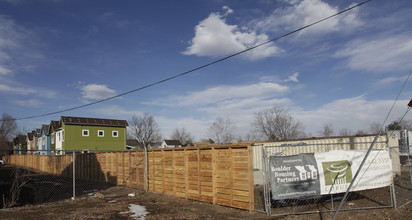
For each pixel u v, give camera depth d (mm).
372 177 8914
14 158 36219
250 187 9016
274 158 8266
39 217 8719
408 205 9070
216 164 10305
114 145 42281
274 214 8523
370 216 7965
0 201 10680
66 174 24641
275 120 44656
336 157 8719
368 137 16844
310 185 8383
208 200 10531
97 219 8414
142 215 8859
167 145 70625
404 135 24078
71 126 39188
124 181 16609
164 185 13031
